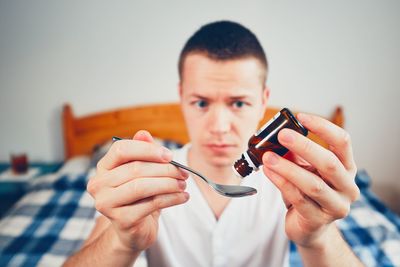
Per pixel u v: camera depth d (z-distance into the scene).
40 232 0.94
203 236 0.56
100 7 1.32
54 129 1.48
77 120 1.44
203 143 0.51
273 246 0.57
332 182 0.29
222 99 0.48
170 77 1.40
